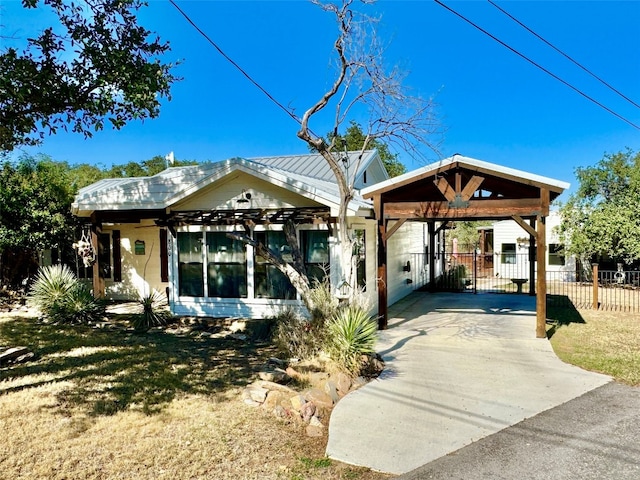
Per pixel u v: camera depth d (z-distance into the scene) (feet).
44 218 40.06
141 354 23.84
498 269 75.20
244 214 32.60
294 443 13.97
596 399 17.66
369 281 36.63
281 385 18.10
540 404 17.17
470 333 29.99
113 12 21.45
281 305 32.12
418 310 40.01
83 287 34.63
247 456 13.01
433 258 53.21
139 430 14.38
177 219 33.99
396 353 24.84
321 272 31.37
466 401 17.53
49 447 13.08
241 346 26.43
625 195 58.49
